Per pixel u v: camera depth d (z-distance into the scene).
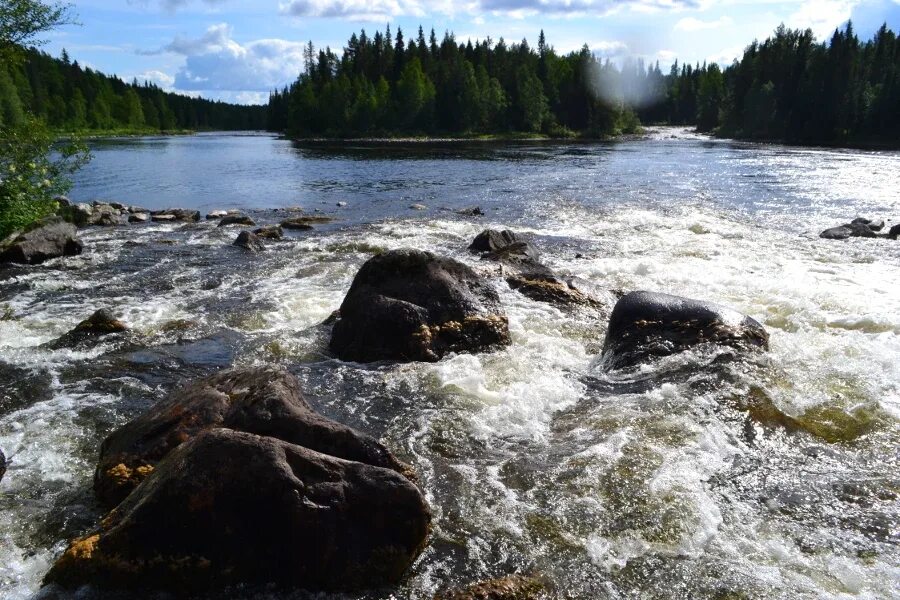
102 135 120.00
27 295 13.13
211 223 22.34
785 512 5.70
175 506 4.78
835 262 15.15
